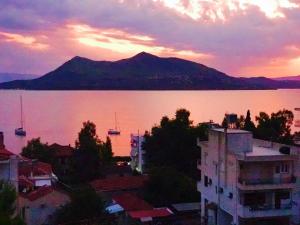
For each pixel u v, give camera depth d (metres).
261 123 113.00
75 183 102.38
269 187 56.00
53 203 69.75
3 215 34.22
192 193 77.81
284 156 55.97
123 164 128.38
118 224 64.31
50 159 114.69
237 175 56.47
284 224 57.22
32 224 68.25
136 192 83.50
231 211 58.00
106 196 82.12
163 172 80.69
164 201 76.75
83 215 64.06
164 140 102.94
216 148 62.53
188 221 67.88
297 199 57.28
